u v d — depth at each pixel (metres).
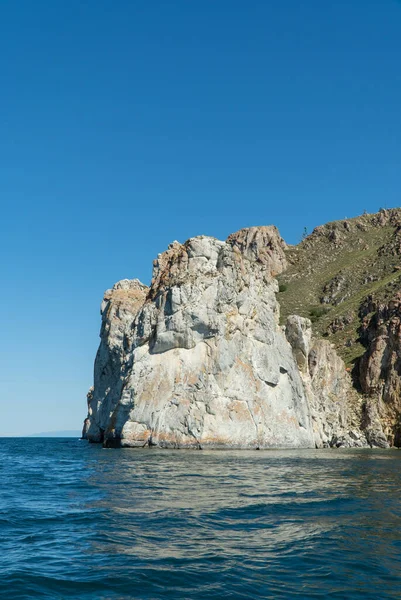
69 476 38.62
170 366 64.94
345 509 24.81
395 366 89.94
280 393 69.12
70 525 20.92
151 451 58.81
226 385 64.12
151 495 28.16
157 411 63.62
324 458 54.59
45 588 14.00
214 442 61.38
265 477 36.34
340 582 14.94
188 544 18.22
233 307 67.62
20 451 84.38
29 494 29.30
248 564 16.27
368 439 85.00
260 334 69.31
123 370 72.31
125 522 21.38
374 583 14.91
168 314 66.38
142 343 68.06
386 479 36.66
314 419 79.88
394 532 20.31
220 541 18.67
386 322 103.31
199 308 65.38
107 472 39.12
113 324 89.69
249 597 13.75
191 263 69.88
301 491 30.28
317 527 21.02
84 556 16.80
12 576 14.82
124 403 66.00
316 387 85.81
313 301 165.75
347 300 153.25
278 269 198.62
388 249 176.50
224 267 68.94
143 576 14.98
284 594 14.01
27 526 20.80
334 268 186.38
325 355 88.31
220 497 27.59
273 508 24.73
